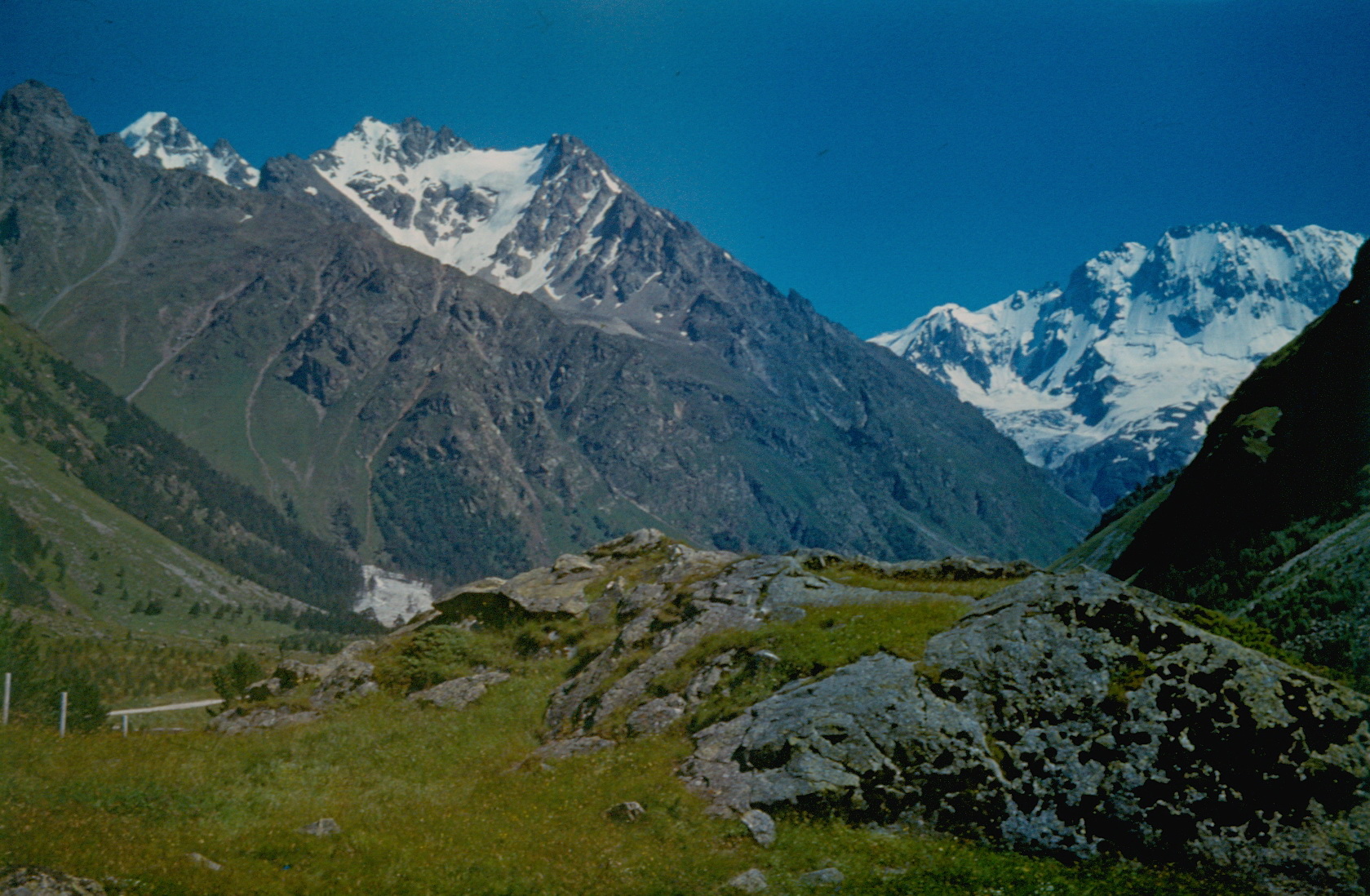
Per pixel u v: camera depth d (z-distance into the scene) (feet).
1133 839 85.66
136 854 78.38
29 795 92.38
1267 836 83.46
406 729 130.41
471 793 109.09
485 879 82.07
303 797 102.99
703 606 139.33
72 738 118.32
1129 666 97.25
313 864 82.64
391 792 107.45
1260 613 201.67
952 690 100.32
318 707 142.61
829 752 97.40
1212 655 95.96
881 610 122.62
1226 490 285.02
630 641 140.36
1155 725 91.81
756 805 94.38
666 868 84.38
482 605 169.58
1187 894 79.56
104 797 94.73
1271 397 305.94
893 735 97.14
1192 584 268.41
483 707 138.21
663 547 185.37
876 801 93.20
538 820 98.02
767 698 111.86
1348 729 88.28
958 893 79.87
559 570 184.55
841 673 108.68
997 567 133.39
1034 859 85.76
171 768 108.37
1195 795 86.79
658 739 113.80
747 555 162.81
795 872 84.02
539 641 157.38
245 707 142.51
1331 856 80.89
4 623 222.69
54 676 225.15
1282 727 88.74
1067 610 104.94
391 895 77.66
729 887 80.79
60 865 72.95
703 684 120.47
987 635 105.29
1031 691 98.07
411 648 156.76
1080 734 93.25
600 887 81.35
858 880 82.23
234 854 83.46
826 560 149.79
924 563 139.95
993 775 92.43
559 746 120.26
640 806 96.17
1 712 128.16
